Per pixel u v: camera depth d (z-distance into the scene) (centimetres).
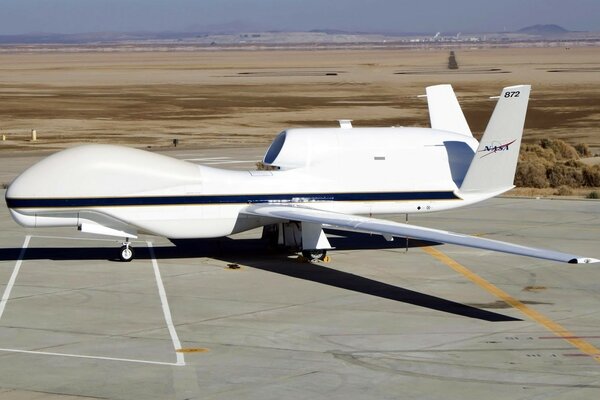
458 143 7994
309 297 6153
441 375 4472
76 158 7094
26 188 6956
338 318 5597
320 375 4481
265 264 7281
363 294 6238
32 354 4841
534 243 7988
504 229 8700
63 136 19488
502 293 6262
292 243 7500
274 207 7325
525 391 4228
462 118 8619
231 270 7044
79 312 5747
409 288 6425
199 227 7281
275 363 4678
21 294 6225
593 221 9131
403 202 7769
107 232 7194
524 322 5488
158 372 4528
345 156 7681
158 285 6512
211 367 4609
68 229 8875
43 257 7519
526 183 12062
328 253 7738
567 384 4331
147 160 7231
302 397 4159
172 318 5603
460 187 7831
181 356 4803
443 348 4941
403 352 4869
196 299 6097
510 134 7756
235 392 4228
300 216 6912
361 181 7669
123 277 6775
